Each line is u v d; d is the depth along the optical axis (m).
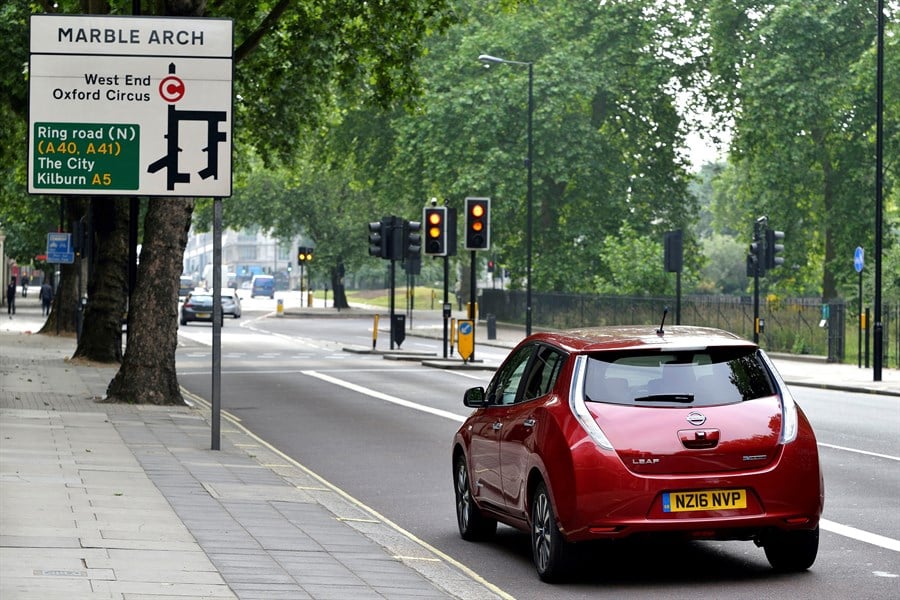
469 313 51.88
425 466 22.50
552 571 12.61
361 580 11.71
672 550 14.54
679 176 92.44
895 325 54.03
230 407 33.88
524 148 85.88
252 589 10.88
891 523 16.00
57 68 22.98
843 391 41.16
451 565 13.29
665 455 12.30
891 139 76.56
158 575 11.20
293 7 43.91
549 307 87.94
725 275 145.38
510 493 13.83
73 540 12.74
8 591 10.09
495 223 88.94
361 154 101.81
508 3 44.69
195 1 31.67
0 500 15.22
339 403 35.22
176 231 32.06
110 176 22.98
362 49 44.41
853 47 78.56
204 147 23.06
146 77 23.02
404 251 58.91
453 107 87.00
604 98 91.56
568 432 12.51
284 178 118.00
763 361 13.20
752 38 79.88
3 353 51.34
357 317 114.94
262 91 52.53
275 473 20.09
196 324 98.69
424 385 41.78
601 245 88.94
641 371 12.87
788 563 13.09
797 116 76.00
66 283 67.62
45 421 26.11
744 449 12.45
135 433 24.75
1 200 72.44
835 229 80.00
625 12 88.75
